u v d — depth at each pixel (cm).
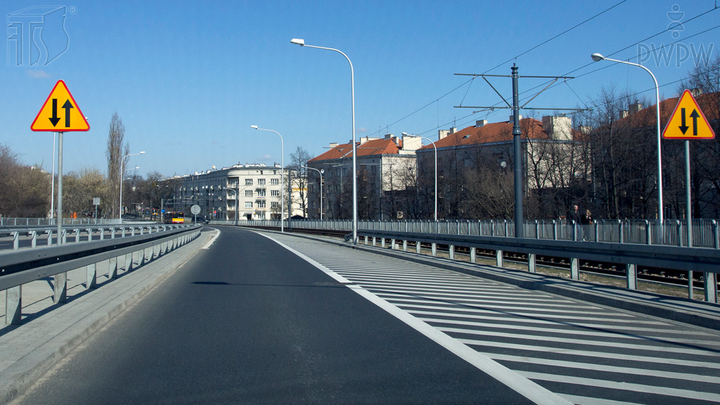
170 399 450
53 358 543
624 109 4150
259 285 1187
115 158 6769
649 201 4009
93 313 753
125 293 945
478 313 852
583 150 4419
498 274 1308
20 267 649
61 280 830
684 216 3650
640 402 445
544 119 6125
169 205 14700
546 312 864
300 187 8744
